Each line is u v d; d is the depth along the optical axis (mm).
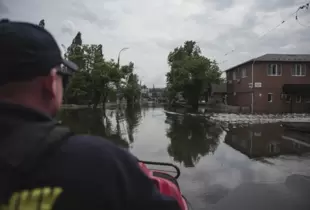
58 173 814
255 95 31875
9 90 893
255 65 31922
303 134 12703
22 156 781
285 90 31125
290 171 6316
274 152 8578
